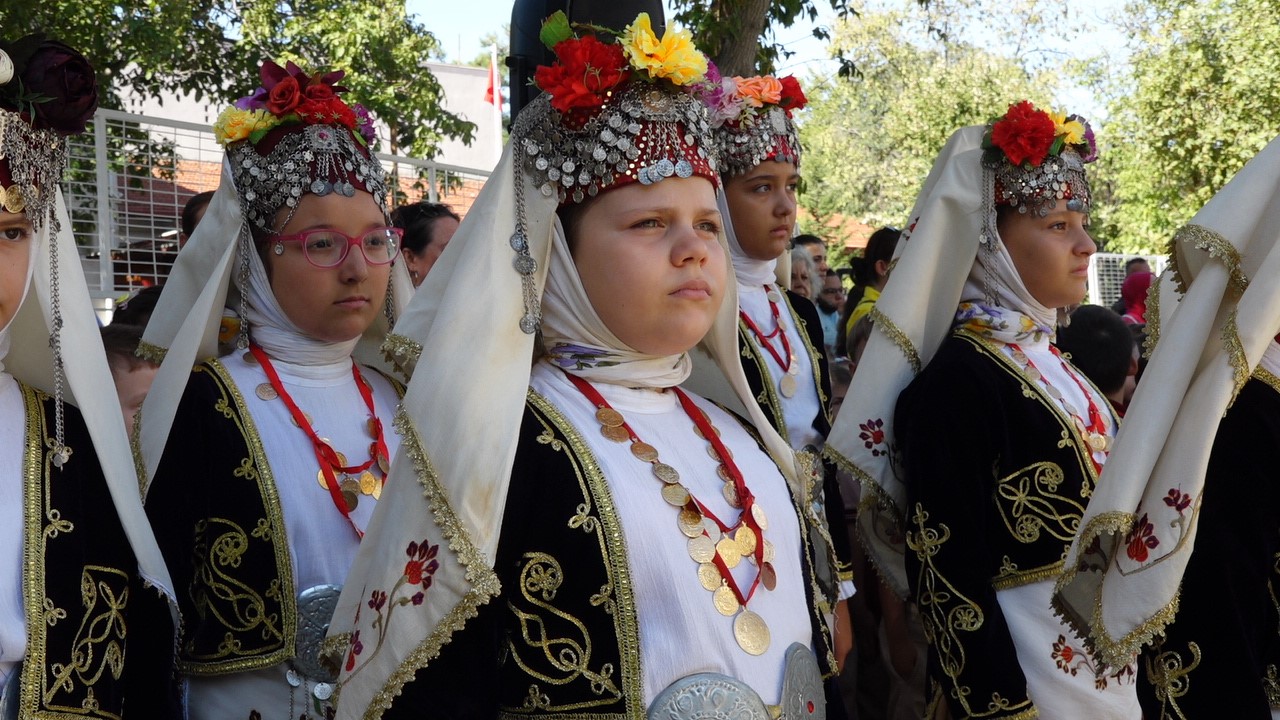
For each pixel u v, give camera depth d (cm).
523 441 174
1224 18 1653
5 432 182
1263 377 228
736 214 315
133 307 359
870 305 516
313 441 249
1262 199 214
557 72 174
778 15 807
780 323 326
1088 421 288
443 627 158
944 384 278
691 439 187
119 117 618
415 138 1034
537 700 165
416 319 192
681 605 167
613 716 162
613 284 175
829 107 2725
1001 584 272
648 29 179
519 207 177
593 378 183
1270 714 215
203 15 964
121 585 188
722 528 175
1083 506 274
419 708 162
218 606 234
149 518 232
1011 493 274
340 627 174
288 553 238
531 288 175
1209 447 210
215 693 234
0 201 169
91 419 189
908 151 2353
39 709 172
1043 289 295
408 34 1010
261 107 267
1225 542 219
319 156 257
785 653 176
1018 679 258
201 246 269
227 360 258
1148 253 1755
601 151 173
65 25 849
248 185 259
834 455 295
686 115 179
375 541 172
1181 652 220
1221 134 1636
